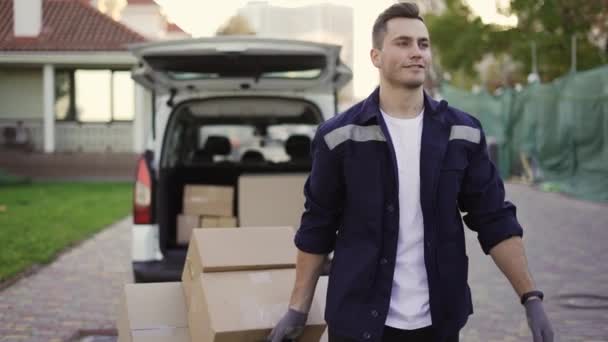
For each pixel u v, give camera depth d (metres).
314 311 3.23
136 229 5.77
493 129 20.00
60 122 23.50
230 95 5.93
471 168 2.71
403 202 2.63
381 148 2.63
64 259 8.68
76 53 22.67
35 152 22.78
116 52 22.83
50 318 6.07
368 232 2.63
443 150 2.63
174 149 6.51
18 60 22.53
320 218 2.77
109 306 6.48
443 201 2.63
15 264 8.04
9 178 20.48
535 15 21.25
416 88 2.66
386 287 2.61
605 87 13.53
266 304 3.17
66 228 10.92
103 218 12.30
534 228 10.80
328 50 5.24
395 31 2.64
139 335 3.50
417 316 2.62
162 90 5.98
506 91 19.17
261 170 6.73
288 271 3.38
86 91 23.56
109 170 22.55
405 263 2.64
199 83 5.77
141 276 5.67
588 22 21.14
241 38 5.16
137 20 34.16
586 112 14.26
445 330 2.64
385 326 2.62
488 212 2.72
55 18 23.95
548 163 16.28
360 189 2.62
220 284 3.27
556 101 15.77
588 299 6.59
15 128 22.91
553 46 21.42
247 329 3.06
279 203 5.68
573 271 7.78
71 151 22.94
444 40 26.14
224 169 6.67
